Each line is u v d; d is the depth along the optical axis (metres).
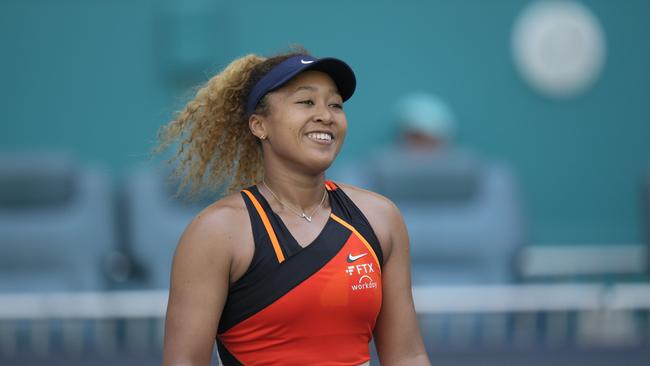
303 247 10.86
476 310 23.44
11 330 23.00
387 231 11.58
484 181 28.53
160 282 26.08
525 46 30.92
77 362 21.36
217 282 10.82
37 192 26.62
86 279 26.19
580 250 29.61
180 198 24.31
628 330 24.28
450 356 22.30
